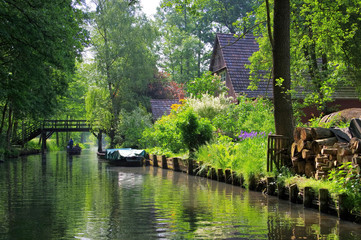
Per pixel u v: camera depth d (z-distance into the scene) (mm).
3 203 10078
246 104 21250
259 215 8156
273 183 10781
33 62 18797
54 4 20203
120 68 40906
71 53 25172
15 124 41781
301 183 9531
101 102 42531
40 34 17781
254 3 52969
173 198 10602
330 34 17547
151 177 16656
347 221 7539
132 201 10203
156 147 25281
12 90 19266
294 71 19375
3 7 17219
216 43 33125
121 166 24125
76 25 26016
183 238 6391
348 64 19266
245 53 31641
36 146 52156
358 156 8125
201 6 14086
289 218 7840
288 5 11594
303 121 26203
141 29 41938
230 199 10312
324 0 16594
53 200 10523
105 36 41438
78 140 81625
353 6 18000
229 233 6676
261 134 14625
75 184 14375
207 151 16688
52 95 24078
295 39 19953
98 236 6598
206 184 13781
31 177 17172
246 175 12227
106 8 41094
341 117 16438
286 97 11461
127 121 35969
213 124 20391
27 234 6777
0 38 18328
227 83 30641
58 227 7281
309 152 9945
